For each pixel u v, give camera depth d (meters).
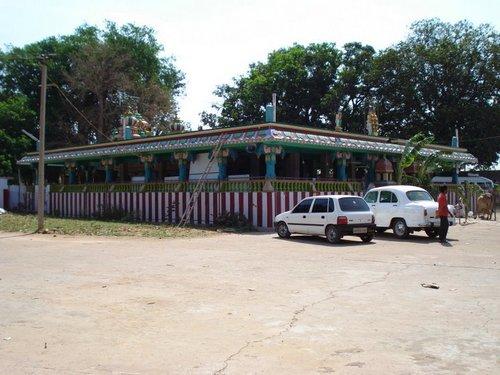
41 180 21.52
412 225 17.91
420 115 50.25
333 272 10.92
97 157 31.84
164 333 6.45
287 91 55.47
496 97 48.94
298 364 5.30
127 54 50.09
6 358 5.53
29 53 48.97
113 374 5.04
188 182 25.97
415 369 5.14
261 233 20.80
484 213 30.38
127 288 9.21
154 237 19.06
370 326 6.71
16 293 8.81
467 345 5.91
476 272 10.93
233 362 5.37
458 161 34.59
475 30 49.12
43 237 19.25
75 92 51.41
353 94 53.78
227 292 8.85
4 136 43.16
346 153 26.17
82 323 6.91
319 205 17.38
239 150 25.17
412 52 49.66
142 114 50.62
